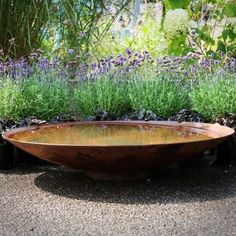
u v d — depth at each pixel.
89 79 3.54
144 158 2.28
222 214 2.01
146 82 3.35
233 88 3.04
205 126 2.78
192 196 2.25
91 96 3.39
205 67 3.48
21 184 2.48
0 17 4.18
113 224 1.92
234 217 1.98
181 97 3.31
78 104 3.44
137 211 2.06
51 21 4.22
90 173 2.54
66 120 3.19
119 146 2.21
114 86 3.43
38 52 4.30
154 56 4.45
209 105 3.07
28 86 3.25
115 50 4.70
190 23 3.98
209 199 2.20
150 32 4.90
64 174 2.66
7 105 3.06
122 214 2.03
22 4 4.18
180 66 3.56
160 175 2.60
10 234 1.84
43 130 2.84
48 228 1.89
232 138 2.81
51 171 2.74
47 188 2.40
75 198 2.24
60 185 2.45
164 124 2.93
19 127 2.86
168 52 4.02
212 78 3.25
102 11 4.36
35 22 4.26
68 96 3.53
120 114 3.38
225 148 2.82
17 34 4.26
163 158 2.30
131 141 2.53
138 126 2.95
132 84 3.45
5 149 2.78
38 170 2.77
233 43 4.10
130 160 2.28
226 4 4.11
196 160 2.94
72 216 2.02
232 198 2.22
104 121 3.02
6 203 2.19
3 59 3.69
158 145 2.22
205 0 4.21
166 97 3.28
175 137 2.62
